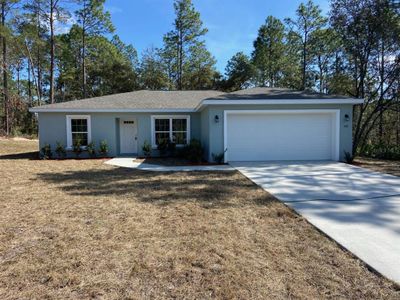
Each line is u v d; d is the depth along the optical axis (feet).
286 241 11.47
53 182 24.32
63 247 11.05
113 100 49.96
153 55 118.62
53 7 84.02
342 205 16.35
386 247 10.65
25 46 92.84
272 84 112.47
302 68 98.89
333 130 37.32
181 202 17.61
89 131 45.78
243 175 27.04
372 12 45.83
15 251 10.71
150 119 47.16
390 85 48.73
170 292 8.05
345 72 59.82
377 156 45.01
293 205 16.55
